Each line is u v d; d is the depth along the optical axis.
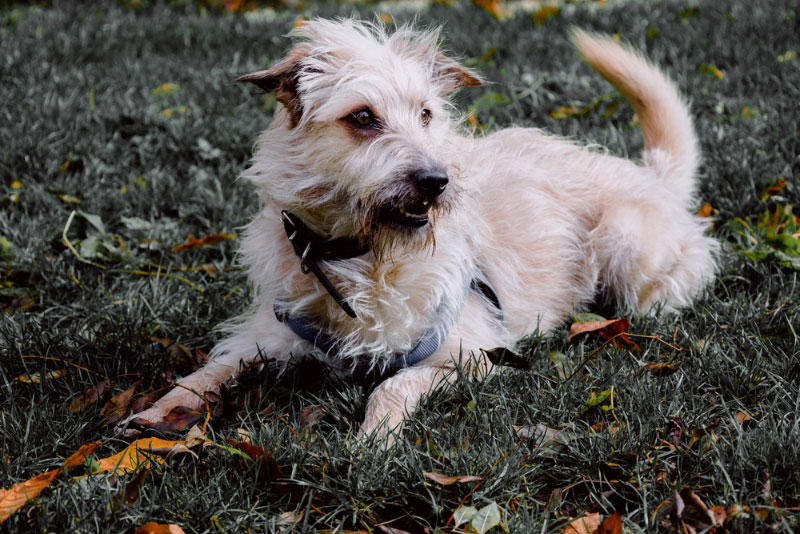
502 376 3.22
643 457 2.66
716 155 5.18
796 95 6.01
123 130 5.97
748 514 2.31
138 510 2.42
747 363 3.15
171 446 2.73
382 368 3.29
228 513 2.45
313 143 3.02
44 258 4.34
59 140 5.61
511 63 7.43
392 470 2.62
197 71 7.58
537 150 4.50
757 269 4.05
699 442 2.72
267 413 3.05
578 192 4.31
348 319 3.20
